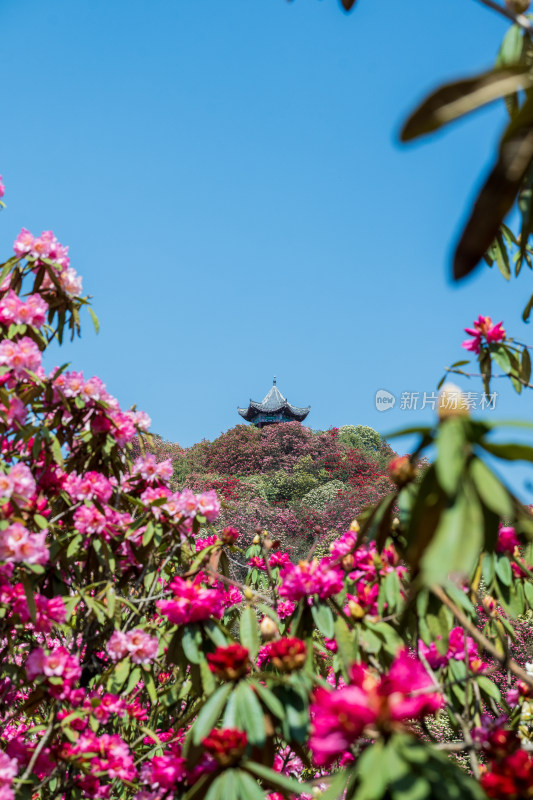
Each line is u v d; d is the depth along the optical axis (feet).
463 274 3.39
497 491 3.20
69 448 9.83
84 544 9.14
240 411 197.98
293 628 6.65
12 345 8.63
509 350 9.37
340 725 3.57
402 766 3.36
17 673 8.51
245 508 71.72
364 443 138.72
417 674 3.98
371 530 5.54
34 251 9.52
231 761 4.74
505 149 3.19
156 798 6.88
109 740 8.00
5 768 6.83
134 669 8.64
